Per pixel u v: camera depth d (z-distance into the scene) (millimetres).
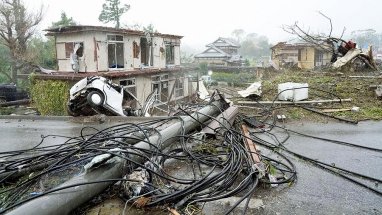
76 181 2980
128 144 4133
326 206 3270
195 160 4270
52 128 7516
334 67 13586
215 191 3330
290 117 7188
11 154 5199
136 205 3148
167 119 5621
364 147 5148
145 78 19078
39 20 22891
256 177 3631
